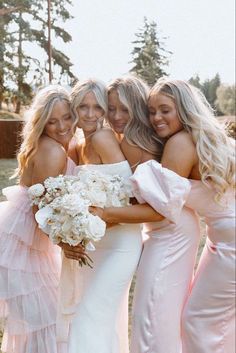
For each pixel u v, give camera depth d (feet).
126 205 8.69
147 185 8.29
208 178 8.39
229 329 8.57
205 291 8.54
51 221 8.32
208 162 8.19
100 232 8.06
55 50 57.67
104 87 8.90
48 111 8.91
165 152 8.48
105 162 8.82
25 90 54.39
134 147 8.88
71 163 9.37
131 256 9.05
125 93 8.81
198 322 8.63
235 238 8.34
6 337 9.75
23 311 9.36
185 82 8.63
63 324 9.06
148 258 8.94
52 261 9.82
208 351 8.57
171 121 8.48
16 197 9.50
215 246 8.55
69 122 9.02
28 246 9.43
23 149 9.41
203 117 8.38
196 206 8.56
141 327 8.84
